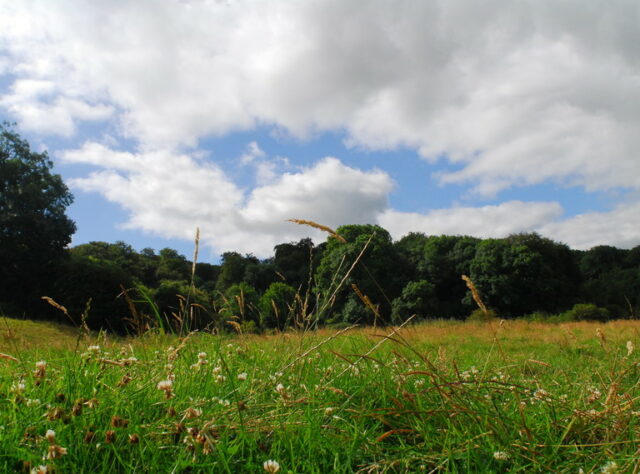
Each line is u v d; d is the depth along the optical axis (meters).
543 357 5.52
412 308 41.75
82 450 1.58
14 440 1.59
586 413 2.09
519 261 47.50
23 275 37.72
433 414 2.11
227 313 3.92
